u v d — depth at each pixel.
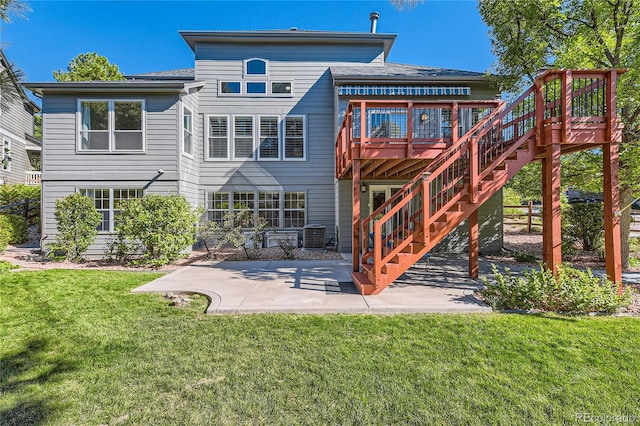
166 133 9.99
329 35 11.70
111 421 2.27
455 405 2.43
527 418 2.30
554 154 5.01
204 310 4.59
